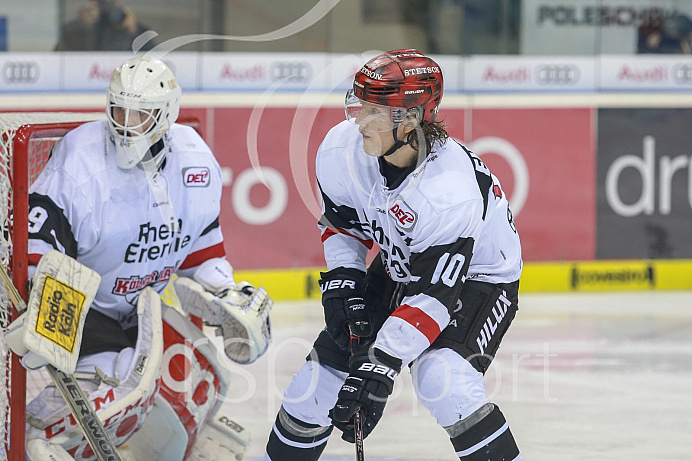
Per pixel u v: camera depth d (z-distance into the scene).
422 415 13.70
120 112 8.97
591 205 25.27
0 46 21.80
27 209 8.59
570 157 25.12
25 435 8.76
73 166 9.13
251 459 11.36
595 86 25.23
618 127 25.28
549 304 23.31
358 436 8.08
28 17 21.86
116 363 9.59
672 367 17.03
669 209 25.62
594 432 12.97
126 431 9.44
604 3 25.00
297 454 9.45
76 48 22.28
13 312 8.67
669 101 25.41
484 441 8.37
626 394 15.09
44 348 8.20
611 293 25.16
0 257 8.74
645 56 25.38
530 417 13.62
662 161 25.56
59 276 8.51
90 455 9.48
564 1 24.86
